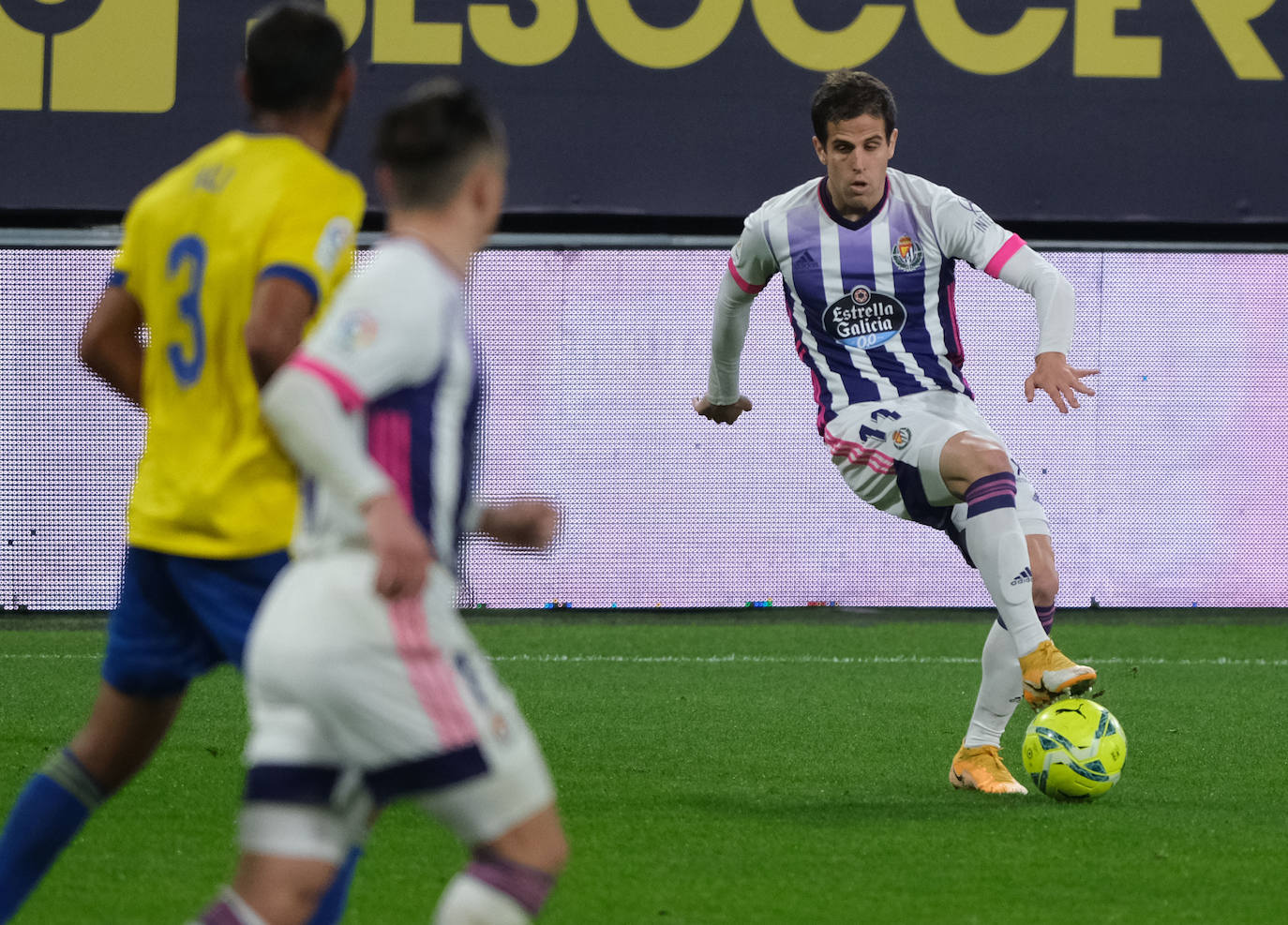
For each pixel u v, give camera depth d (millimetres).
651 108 31234
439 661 7035
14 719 20766
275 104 9352
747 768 17641
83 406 32156
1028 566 15523
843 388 16922
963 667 27016
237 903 7027
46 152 30969
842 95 16328
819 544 33469
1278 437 33438
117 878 11797
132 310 9609
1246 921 10945
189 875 11953
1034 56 31188
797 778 17016
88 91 30906
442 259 7238
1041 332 15844
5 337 31969
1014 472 16328
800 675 26016
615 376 33125
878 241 16719
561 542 33250
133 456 32281
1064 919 10930
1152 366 33250
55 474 32219
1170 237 32500
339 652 6867
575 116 31203
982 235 16469
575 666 26828
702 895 11500
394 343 6836
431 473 7160
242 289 8852
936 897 11516
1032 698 15562
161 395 9195
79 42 30844
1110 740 15484
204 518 8875
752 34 31141
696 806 15141
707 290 32969
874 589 33531
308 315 8758
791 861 12648
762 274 17469
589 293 32969
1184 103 31391
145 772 16406
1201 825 14352
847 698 23531
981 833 13844
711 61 31188
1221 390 33375
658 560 33344
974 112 31266
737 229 31812
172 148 31031
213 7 30875
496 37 31016
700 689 24375
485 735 7062
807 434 33344
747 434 33281
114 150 31000
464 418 7430
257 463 8891
